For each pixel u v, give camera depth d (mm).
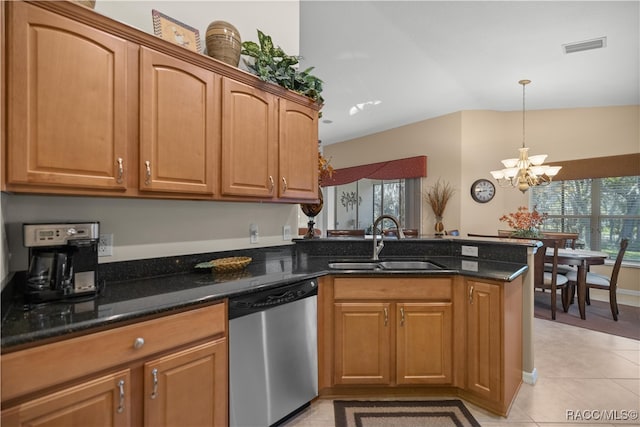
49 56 1199
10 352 920
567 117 5008
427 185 5781
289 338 1765
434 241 2711
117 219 1711
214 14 2113
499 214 5355
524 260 2312
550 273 3980
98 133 1326
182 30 1814
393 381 2041
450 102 4980
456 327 2037
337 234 3729
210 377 1405
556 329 3355
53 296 1283
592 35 3086
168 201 1916
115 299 1329
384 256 2701
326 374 2021
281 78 2094
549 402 2043
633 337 3141
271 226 2508
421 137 5891
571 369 2492
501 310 1858
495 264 2314
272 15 2453
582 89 4309
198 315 1364
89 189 1323
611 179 4777
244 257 2186
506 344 1885
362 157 7059
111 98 1359
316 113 2375
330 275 2023
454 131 5395
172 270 1900
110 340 1111
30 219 1432
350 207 7434
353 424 1823
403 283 2033
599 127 4812
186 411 1317
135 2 1769
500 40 3227
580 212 5000
